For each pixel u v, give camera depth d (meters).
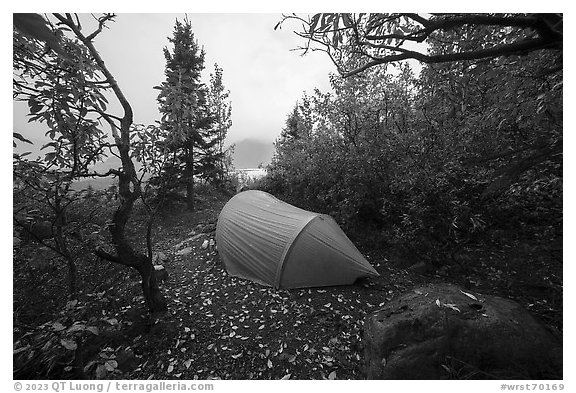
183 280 5.71
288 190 10.71
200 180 13.11
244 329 4.09
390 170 6.37
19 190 2.45
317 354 3.50
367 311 4.30
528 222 5.34
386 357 2.57
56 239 2.88
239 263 5.71
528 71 2.84
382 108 6.86
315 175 8.23
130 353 3.48
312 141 8.45
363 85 7.00
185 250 7.39
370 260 5.88
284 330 4.01
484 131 4.55
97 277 4.95
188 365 3.43
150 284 4.29
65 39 2.52
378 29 2.38
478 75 2.96
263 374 3.28
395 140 6.25
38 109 2.39
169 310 4.49
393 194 6.49
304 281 5.00
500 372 2.25
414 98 6.23
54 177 2.70
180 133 3.71
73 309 2.59
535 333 2.41
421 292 3.14
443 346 2.45
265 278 5.23
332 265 4.96
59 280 4.55
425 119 5.65
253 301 4.77
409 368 2.44
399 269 5.44
